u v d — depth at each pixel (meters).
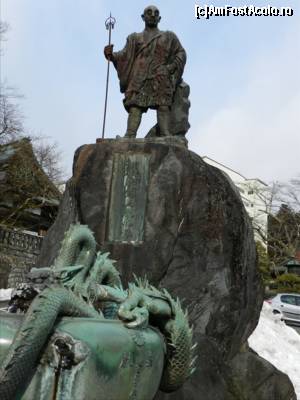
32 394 2.34
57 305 2.57
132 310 3.02
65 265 3.64
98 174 7.99
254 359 7.64
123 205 7.75
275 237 34.66
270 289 32.38
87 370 2.39
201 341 6.75
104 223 7.75
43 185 28.47
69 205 8.30
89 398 2.39
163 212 7.54
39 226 31.80
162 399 5.79
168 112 8.98
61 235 8.07
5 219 26.75
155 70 9.08
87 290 3.54
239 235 7.69
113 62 9.47
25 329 2.37
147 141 8.25
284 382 7.87
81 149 8.41
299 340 12.62
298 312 19.23
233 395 6.88
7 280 25.00
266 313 13.14
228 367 7.16
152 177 7.75
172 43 9.23
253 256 8.30
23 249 27.06
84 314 2.87
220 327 7.24
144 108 9.15
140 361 2.88
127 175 7.88
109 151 8.08
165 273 7.32
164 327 3.49
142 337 2.98
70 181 8.52
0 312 2.81
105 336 2.60
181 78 9.46
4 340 2.42
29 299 2.86
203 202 7.58
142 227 7.57
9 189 27.84
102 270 3.87
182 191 7.61
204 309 7.21
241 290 7.50
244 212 8.06
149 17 9.32
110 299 3.63
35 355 2.36
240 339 7.89
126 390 2.74
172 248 7.39
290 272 34.94
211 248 7.42
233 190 8.05
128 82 9.29
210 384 6.49
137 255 7.38
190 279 7.31
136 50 9.30
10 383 2.27
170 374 3.50
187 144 8.57
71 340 2.41
